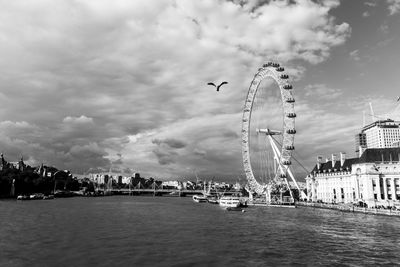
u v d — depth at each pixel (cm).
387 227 12069
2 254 7356
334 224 13075
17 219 13650
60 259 7044
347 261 7150
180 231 11075
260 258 7338
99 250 7888
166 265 6719
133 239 9362
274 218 15712
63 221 13375
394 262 7081
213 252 7831
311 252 7919
